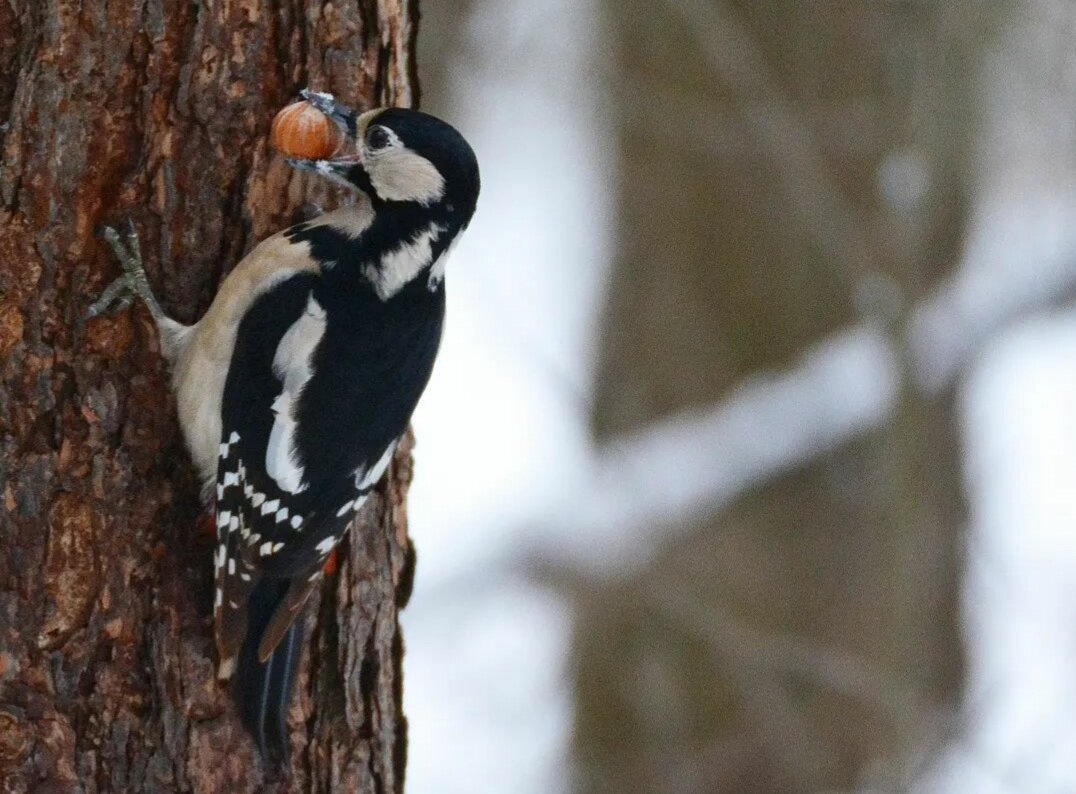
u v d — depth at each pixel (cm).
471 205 817
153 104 754
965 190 1402
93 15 740
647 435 1395
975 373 1450
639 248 1428
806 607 1361
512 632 1462
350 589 812
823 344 1398
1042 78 1364
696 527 1334
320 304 777
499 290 2002
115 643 750
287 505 758
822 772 1371
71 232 745
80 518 746
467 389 1806
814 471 1366
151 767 756
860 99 1354
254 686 760
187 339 757
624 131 1435
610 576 1321
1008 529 1736
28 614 741
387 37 813
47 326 744
